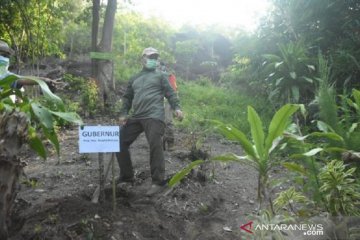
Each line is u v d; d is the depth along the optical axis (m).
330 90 3.45
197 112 9.02
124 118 3.89
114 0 11.76
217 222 3.40
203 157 5.21
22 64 11.06
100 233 2.80
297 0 8.32
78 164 4.95
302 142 2.99
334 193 2.56
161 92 3.85
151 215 3.23
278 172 4.38
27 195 3.72
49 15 11.13
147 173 4.46
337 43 7.88
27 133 2.52
